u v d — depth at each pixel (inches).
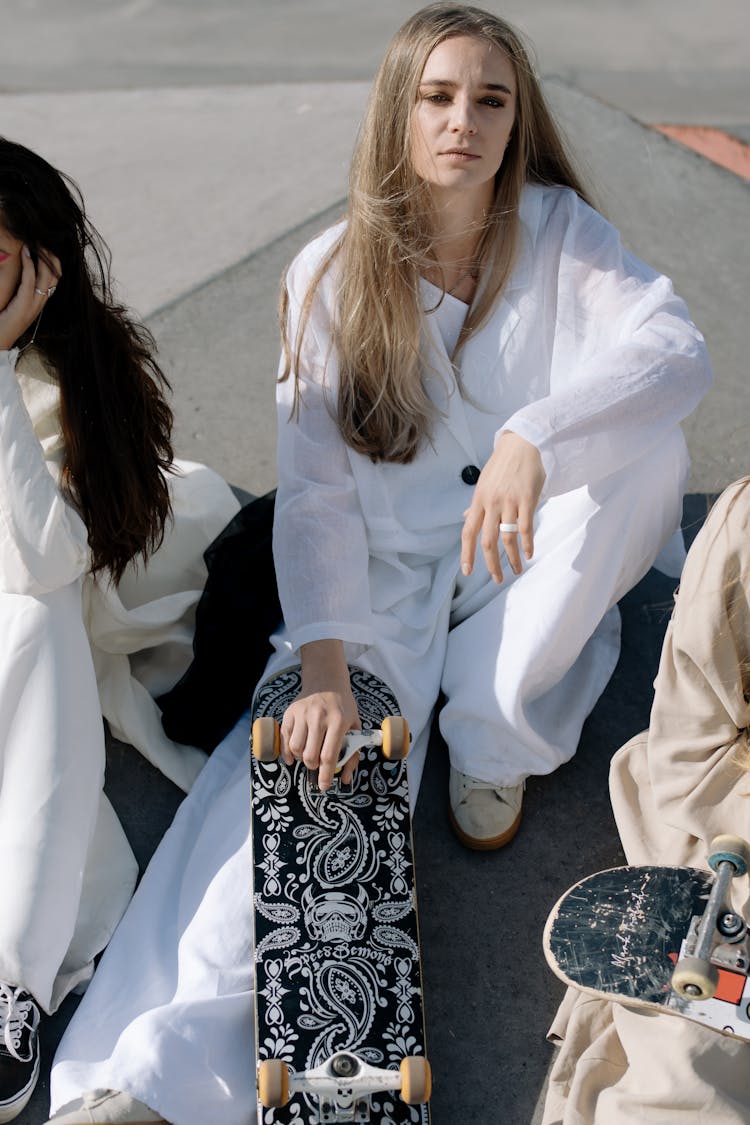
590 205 115.3
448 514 112.0
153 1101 86.9
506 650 106.7
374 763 100.9
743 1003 83.1
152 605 117.6
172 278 177.9
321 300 109.1
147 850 113.7
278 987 90.2
